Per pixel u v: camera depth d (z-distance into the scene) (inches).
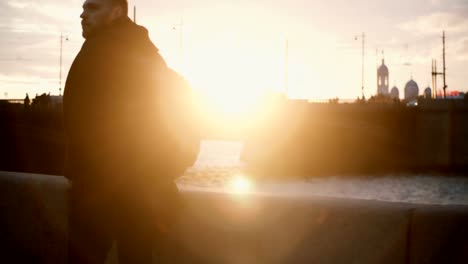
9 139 2142.0
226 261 119.4
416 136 2536.9
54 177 145.6
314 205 112.1
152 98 103.5
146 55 107.3
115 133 102.0
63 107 104.9
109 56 101.7
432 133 2509.8
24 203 146.0
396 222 104.2
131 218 103.3
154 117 103.2
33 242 144.5
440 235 100.0
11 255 147.3
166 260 125.3
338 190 1780.3
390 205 106.7
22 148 2133.4
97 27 107.4
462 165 2475.4
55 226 141.3
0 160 2123.5
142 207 102.9
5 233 148.3
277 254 114.6
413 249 102.2
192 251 122.7
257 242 116.5
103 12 106.4
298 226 112.9
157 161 103.8
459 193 1731.1
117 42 103.3
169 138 104.3
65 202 139.8
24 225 145.8
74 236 107.6
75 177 104.2
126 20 109.0
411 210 103.6
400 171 2319.1
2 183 149.0
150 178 103.7
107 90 101.7
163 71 106.2
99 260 106.7
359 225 107.5
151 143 103.1
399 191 1775.3
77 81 102.3
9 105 2171.5
